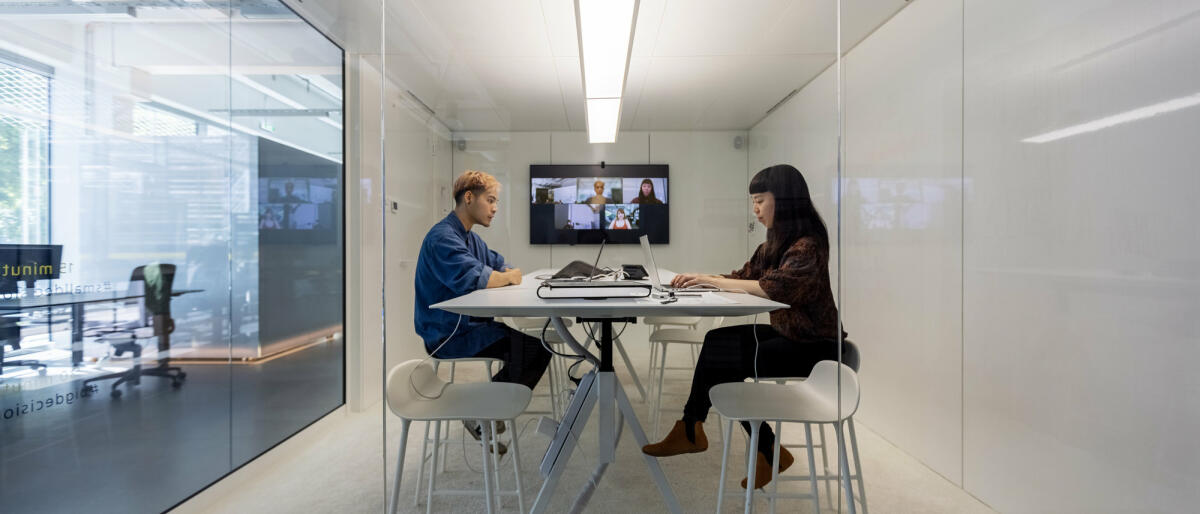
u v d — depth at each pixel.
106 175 1.56
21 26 1.35
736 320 1.62
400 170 1.61
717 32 1.74
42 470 1.40
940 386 2.17
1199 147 1.26
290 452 2.35
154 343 1.73
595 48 1.56
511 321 1.58
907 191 2.37
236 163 2.11
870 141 2.63
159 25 1.74
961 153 2.05
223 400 2.03
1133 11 1.40
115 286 1.59
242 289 2.15
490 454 1.58
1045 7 1.67
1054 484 1.65
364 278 2.82
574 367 1.58
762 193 1.72
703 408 1.58
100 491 1.55
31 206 1.37
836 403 1.49
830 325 1.65
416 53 1.69
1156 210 1.35
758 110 1.73
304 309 2.57
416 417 1.36
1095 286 1.52
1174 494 1.32
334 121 2.75
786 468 1.59
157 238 1.74
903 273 2.41
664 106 1.75
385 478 1.44
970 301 2.00
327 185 2.73
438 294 1.58
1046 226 1.68
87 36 1.50
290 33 2.40
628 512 1.57
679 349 1.59
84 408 1.51
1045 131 1.68
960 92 2.04
